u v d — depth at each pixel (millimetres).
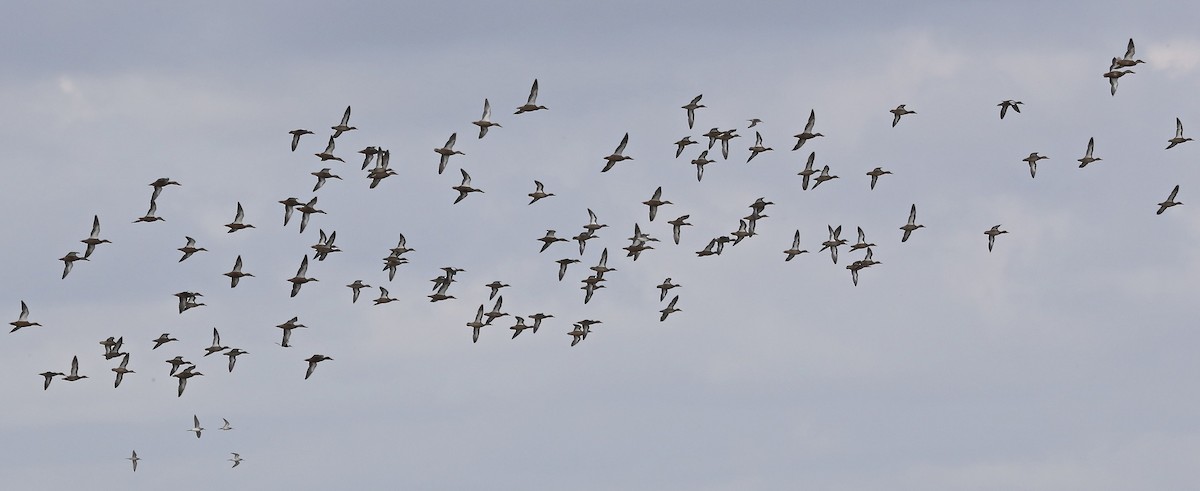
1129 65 117688
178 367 134375
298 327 131625
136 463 151625
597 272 134375
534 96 121812
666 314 139250
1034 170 132375
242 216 125625
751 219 136000
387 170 126812
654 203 132875
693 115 130125
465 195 128500
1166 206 127438
